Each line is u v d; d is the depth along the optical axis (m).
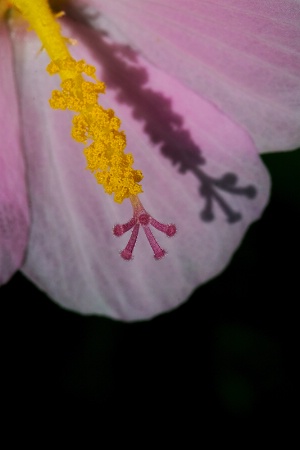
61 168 0.24
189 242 0.24
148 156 0.24
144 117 0.24
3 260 0.23
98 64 0.24
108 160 0.22
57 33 0.23
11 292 0.28
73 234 0.24
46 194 0.24
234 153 0.23
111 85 0.24
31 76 0.24
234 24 0.23
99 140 0.22
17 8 0.23
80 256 0.24
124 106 0.24
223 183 0.24
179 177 0.24
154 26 0.24
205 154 0.24
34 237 0.24
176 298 0.24
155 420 0.29
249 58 0.23
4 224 0.23
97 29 0.24
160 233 0.24
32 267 0.24
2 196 0.23
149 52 0.24
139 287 0.24
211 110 0.23
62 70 0.22
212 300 0.29
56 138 0.24
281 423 0.29
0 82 0.23
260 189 0.23
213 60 0.23
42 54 0.24
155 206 0.24
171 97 0.24
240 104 0.23
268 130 0.23
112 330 0.29
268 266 0.29
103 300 0.24
